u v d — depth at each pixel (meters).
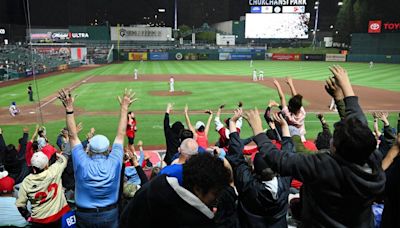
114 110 23.94
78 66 60.25
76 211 4.31
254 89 33.94
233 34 97.31
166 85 36.31
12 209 5.72
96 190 4.16
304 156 2.84
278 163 2.94
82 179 4.16
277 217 4.31
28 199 5.40
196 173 2.43
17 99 28.55
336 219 2.78
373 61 71.31
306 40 95.81
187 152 4.27
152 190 2.45
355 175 2.60
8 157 8.01
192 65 62.53
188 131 6.74
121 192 4.84
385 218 3.13
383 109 25.27
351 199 2.68
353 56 72.75
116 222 4.34
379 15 79.62
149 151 15.59
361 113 3.20
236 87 35.19
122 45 82.56
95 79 41.28
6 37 76.81
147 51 73.88
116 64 64.44
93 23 106.44
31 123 20.67
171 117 22.08
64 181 7.43
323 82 40.38
